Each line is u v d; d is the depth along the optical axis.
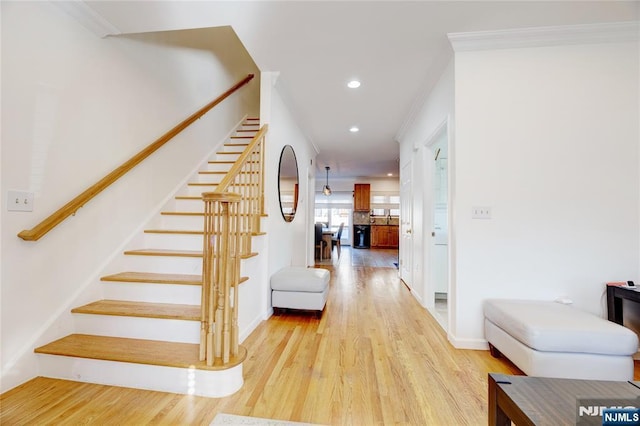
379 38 2.36
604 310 2.24
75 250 2.02
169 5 1.97
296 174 4.30
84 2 1.92
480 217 2.33
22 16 1.68
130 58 2.55
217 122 4.20
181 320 1.92
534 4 1.96
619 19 2.11
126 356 1.71
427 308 3.37
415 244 3.96
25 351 1.70
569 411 0.96
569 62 2.29
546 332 1.70
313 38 2.38
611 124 2.26
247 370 1.94
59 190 1.91
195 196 3.36
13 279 1.64
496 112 2.34
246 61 5.26
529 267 2.30
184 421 1.42
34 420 1.40
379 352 2.23
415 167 4.01
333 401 1.61
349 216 11.98
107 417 1.44
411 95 3.45
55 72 1.87
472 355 2.20
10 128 1.63
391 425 1.42
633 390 1.07
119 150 2.42
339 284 4.72
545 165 2.30
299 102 3.71
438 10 2.03
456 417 1.49
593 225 2.26
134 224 2.60
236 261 1.78
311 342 2.40
